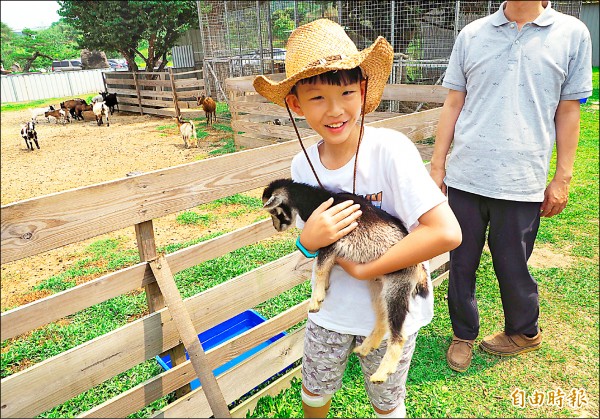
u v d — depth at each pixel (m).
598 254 4.44
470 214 2.79
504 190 2.60
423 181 1.56
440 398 2.74
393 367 1.63
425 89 5.63
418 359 3.07
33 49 31.42
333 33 1.57
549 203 2.68
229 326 3.45
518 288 2.85
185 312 2.14
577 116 2.51
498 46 2.51
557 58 2.40
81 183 8.23
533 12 2.40
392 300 1.69
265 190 1.90
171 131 13.15
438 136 2.90
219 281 4.22
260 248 4.88
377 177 1.67
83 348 1.97
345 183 1.72
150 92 16.53
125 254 5.12
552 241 4.75
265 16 17.17
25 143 12.70
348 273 1.67
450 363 2.99
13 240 1.73
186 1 18.25
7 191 7.91
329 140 1.60
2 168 9.67
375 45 1.52
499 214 2.70
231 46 18.42
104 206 1.97
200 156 9.66
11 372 3.20
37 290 4.37
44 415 2.76
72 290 1.92
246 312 3.49
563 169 2.59
